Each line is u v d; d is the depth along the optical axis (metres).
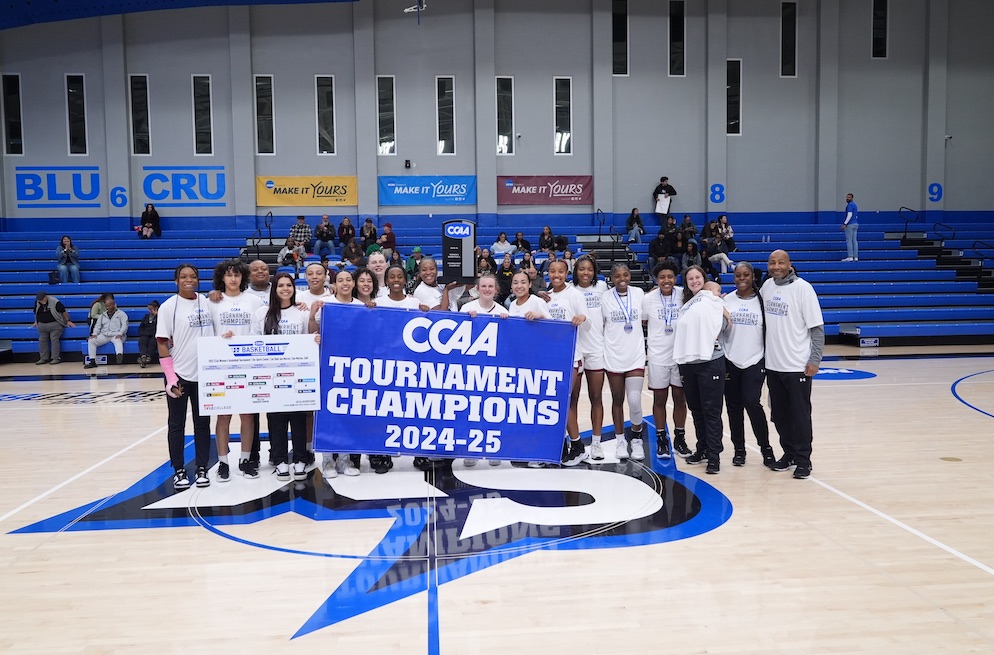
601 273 15.79
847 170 19.02
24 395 9.57
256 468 5.46
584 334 5.71
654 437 6.79
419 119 18.05
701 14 18.45
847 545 3.98
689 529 4.25
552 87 18.22
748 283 5.38
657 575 3.61
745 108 18.70
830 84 18.64
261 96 17.83
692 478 5.32
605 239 17.95
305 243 16.23
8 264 15.80
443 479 5.36
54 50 17.53
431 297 6.16
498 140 18.25
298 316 5.27
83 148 17.80
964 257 17.45
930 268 16.88
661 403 5.91
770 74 18.70
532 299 5.62
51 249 16.56
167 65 17.67
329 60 17.83
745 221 18.83
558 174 18.34
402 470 5.62
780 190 18.88
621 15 18.34
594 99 18.19
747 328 5.40
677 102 18.56
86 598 3.43
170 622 3.17
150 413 8.21
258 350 5.09
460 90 18.06
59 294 14.97
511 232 18.33
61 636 3.06
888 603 3.27
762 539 4.08
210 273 15.64
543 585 3.50
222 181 17.94
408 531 4.27
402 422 5.37
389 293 5.71
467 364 5.40
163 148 17.83
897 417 7.46
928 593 3.37
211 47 17.67
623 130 18.48
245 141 17.69
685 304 5.46
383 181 18.06
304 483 5.29
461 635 3.01
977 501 4.74
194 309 5.12
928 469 5.52
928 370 10.87
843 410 7.85
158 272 15.60
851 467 5.59
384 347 5.34
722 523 4.35
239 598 3.40
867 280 16.41
